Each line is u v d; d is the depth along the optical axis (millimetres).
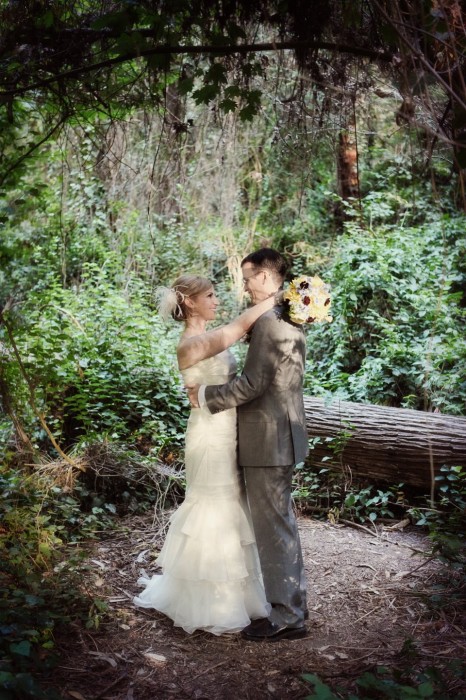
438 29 2629
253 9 3303
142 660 3131
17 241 5027
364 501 5008
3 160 4148
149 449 5680
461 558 4047
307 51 3270
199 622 3350
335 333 7375
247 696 2896
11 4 3336
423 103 2701
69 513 4496
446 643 3301
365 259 7617
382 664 3121
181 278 3490
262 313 3330
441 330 6875
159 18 3230
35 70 3471
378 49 3145
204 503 3438
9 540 3900
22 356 5250
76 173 8664
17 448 5168
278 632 3338
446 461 4773
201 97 3609
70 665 3033
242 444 3340
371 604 3725
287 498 3383
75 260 8828
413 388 6457
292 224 9539
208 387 3279
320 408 5438
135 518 4793
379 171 9438
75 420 5766
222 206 9414
